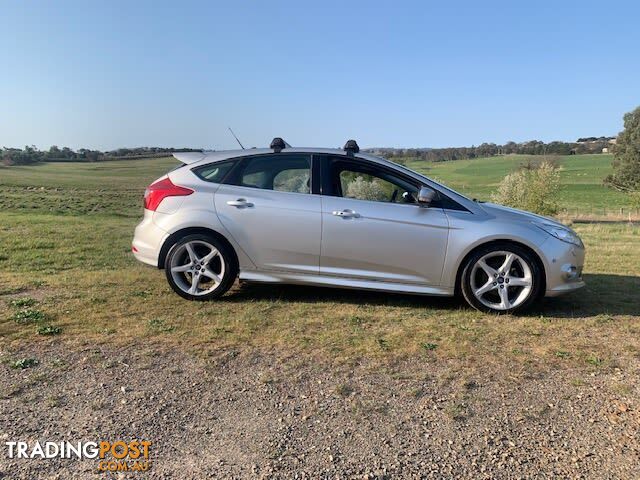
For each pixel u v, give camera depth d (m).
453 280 4.72
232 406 2.87
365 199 4.84
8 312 4.40
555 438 2.57
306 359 3.50
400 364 3.44
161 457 2.40
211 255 4.93
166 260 4.94
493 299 4.82
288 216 4.81
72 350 3.59
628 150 68.38
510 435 2.60
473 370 3.35
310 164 4.98
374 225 4.71
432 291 4.76
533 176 36.97
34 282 5.59
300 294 5.25
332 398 2.96
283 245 4.84
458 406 2.88
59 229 12.27
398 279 4.76
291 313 4.56
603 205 50.22
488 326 4.27
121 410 2.80
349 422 2.71
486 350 3.69
